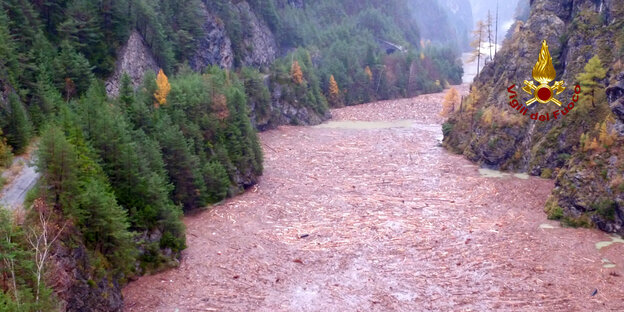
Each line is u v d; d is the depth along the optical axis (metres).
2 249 16.98
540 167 43.28
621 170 31.55
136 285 25.67
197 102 43.59
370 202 39.06
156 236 28.25
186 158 35.72
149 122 37.50
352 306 23.92
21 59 38.19
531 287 25.12
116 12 52.38
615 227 30.67
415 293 25.02
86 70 43.69
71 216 20.98
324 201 39.53
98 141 28.05
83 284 20.39
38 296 16.94
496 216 35.25
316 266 28.19
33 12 44.53
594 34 43.09
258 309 23.69
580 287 24.92
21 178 26.02
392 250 30.11
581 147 35.31
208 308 23.73
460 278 26.41
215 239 31.88
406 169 49.00
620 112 33.84
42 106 35.31
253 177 43.47
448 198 39.69
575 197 33.16
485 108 52.56
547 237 31.06
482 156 48.16
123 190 28.14
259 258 29.16
